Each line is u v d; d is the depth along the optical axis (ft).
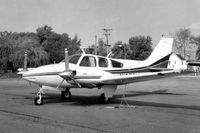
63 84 39.73
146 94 57.00
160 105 39.11
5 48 157.38
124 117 28.94
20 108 34.91
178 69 48.91
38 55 166.50
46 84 39.17
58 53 220.64
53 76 38.86
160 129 23.35
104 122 26.09
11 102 41.42
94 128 23.47
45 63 170.71
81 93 58.39
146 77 43.21
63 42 230.68
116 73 43.96
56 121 26.27
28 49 163.84
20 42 167.43
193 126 24.70
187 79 138.41
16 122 25.57
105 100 40.86
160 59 51.08
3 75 150.71
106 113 31.58
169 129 23.40
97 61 41.91
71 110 33.68
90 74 37.29
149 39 257.75
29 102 41.47
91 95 53.98
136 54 257.34
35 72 38.60
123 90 67.97
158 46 51.55
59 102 42.06
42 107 36.17
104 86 40.63
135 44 257.75
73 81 37.58
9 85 86.69
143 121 26.81
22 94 55.31
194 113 31.89
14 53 158.40
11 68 160.97
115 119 27.73
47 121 26.21
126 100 45.65
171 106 38.09
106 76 37.78
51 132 21.76
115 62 44.52
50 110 33.45
